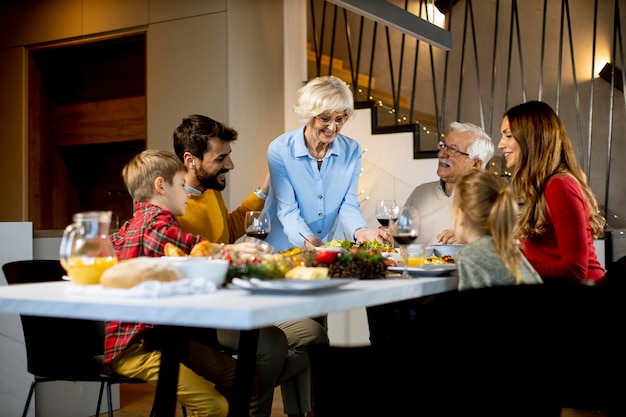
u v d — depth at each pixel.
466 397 1.50
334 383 1.51
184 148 2.96
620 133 6.62
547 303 1.58
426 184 3.89
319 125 3.27
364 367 1.48
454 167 3.65
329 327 4.89
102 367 2.55
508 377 1.53
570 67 6.83
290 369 2.81
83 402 3.69
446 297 1.51
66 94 6.34
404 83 7.09
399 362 1.46
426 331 1.48
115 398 3.88
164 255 2.22
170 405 1.84
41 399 3.44
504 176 5.23
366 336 4.80
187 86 5.41
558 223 2.41
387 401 1.47
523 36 6.96
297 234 3.35
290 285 1.62
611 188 6.64
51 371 2.50
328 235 3.72
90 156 6.58
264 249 2.21
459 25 7.13
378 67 6.86
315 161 3.44
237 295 1.64
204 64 5.34
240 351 2.18
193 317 1.41
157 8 5.55
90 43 5.87
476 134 3.66
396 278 2.18
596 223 2.62
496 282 1.98
